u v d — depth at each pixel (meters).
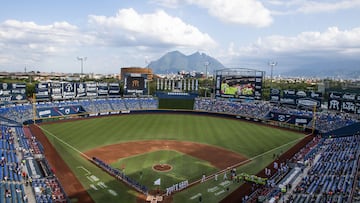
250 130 74.12
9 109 74.31
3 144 47.34
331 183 34.34
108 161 45.19
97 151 50.41
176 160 46.72
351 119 71.19
